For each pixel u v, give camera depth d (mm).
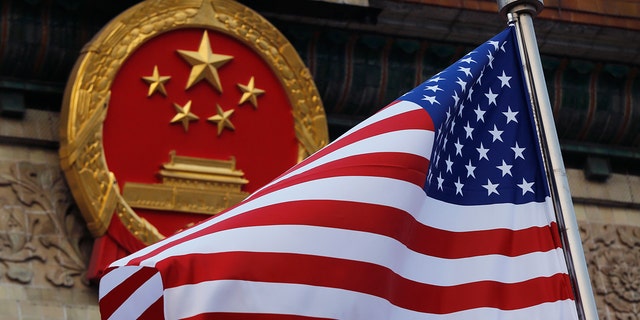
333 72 18531
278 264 11016
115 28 16891
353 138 11883
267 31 17750
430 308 11742
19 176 16672
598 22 19844
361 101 18750
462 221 12203
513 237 12258
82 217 16703
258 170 17391
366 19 18484
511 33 13180
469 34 19203
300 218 11227
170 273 10797
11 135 16812
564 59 20094
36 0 16922
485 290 11930
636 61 20344
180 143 17062
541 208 12422
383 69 18828
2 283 16094
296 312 10945
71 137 16406
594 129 20281
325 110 18688
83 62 16641
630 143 20625
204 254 10898
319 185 11453
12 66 16922
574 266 12148
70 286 16391
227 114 17359
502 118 12789
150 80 17016
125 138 16797
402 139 11820
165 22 17188
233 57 17562
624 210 20484
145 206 16703
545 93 12820
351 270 11195
